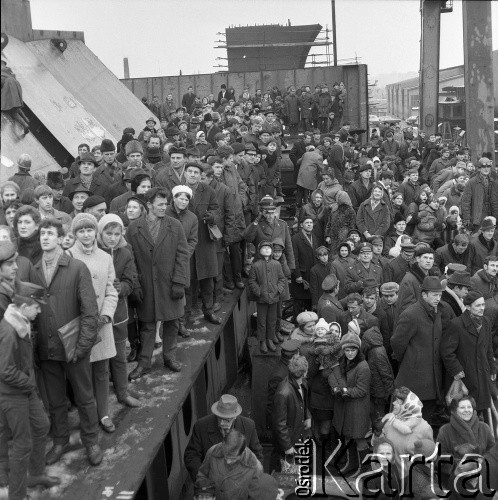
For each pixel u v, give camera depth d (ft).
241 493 21.36
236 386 36.52
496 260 32.12
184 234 25.62
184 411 27.30
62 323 19.22
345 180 54.75
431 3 89.40
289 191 62.23
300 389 27.02
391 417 23.45
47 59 55.42
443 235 43.88
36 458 18.57
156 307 25.31
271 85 97.45
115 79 66.13
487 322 27.50
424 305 26.96
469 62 60.70
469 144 62.80
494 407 28.30
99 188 32.73
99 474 19.20
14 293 17.78
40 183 32.17
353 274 35.70
